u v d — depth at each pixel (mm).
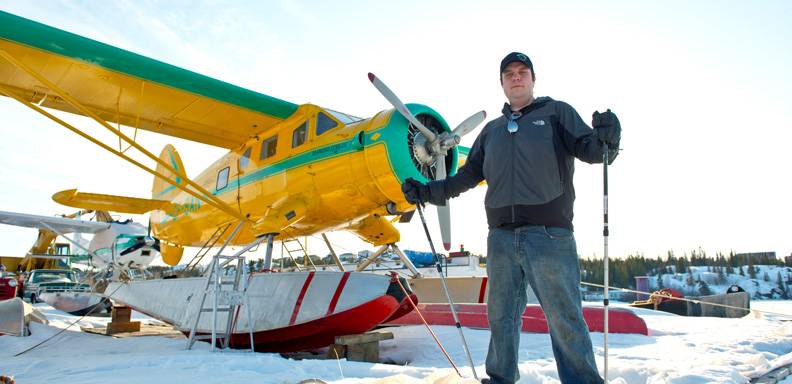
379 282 3955
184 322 5039
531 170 1719
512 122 1807
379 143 4484
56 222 10492
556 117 1768
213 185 6570
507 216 1749
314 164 5074
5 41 4293
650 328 5355
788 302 16875
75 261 15039
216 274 4027
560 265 1649
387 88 4371
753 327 5633
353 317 3959
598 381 1596
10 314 5332
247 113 5539
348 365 2467
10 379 1931
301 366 2457
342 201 4906
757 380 2377
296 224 5363
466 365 3553
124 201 7090
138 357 2855
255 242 4512
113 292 6711
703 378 2102
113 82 5008
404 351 4371
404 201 4672
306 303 4125
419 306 6059
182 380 2074
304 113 5520
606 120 1574
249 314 4043
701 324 6020
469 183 2064
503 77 1894
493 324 1816
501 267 1782
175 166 7715
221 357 2729
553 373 2365
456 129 4691
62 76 4887
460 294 6332
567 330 1626
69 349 4578
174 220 7480
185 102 5375
